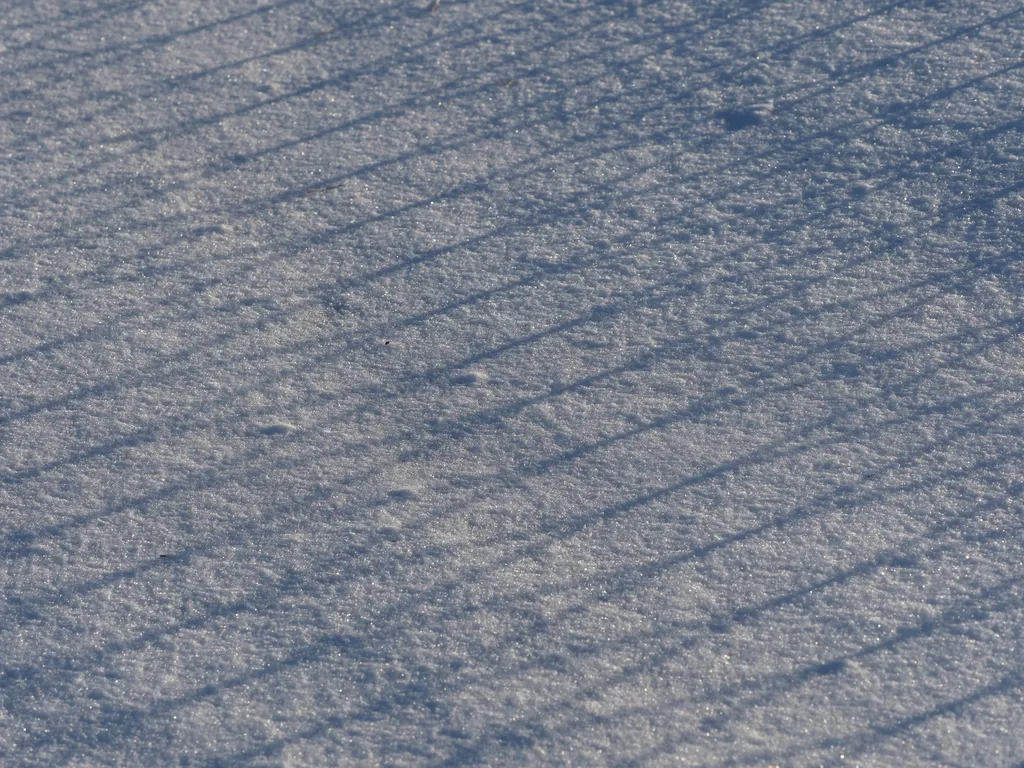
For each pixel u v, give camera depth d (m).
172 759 2.65
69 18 5.42
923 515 3.05
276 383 3.62
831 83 4.59
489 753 2.61
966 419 3.30
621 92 4.69
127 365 3.71
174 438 3.46
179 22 5.36
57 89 4.96
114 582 3.06
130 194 4.40
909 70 4.60
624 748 2.60
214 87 4.92
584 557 3.04
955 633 2.77
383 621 2.91
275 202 4.32
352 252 4.09
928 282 3.74
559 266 3.96
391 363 3.66
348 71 4.95
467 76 4.86
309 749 2.65
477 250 4.05
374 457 3.36
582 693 2.72
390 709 2.72
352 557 3.08
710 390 3.47
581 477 3.25
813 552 2.99
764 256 3.91
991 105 4.37
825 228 3.98
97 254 4.14
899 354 3.52
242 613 2.96
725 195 4.17
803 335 3.62
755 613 2.86
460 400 3.52
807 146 4.32
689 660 2.77
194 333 3.81
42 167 4.54
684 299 3.79
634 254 3.98
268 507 3.23
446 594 2.97
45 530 3.20
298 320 3.84
